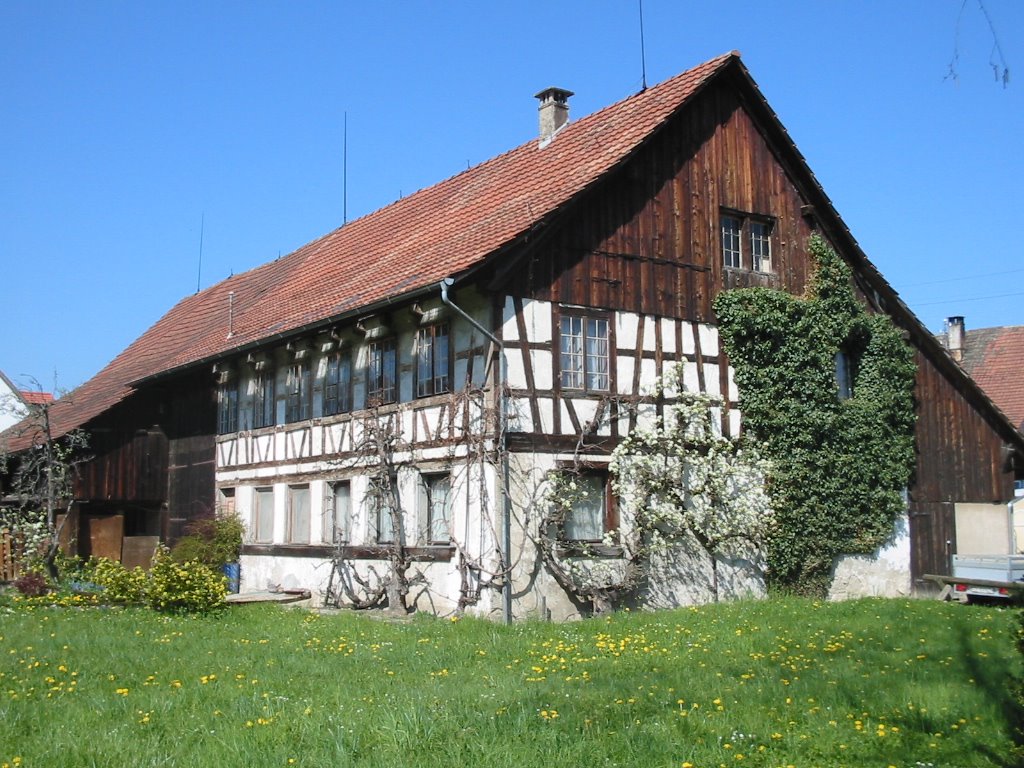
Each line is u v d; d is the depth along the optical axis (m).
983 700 10.36
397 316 19.69
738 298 20.22
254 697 10.41
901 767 8.31
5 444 28.47
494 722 9.15
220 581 18.92
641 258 19.19
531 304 17.69
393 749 8.49
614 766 8.11
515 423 17.23
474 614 17.23
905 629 15.26
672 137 20.02
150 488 28.23
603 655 13.09
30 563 22.16
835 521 21.06
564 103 22.92
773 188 21.38
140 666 12.34
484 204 21.22
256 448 24.36
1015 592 8.66
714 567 19.23
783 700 10.35
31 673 11.80
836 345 21.44
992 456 24.19
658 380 19.00
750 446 20.02
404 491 19.22
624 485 18.20
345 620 17.17
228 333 26.11
